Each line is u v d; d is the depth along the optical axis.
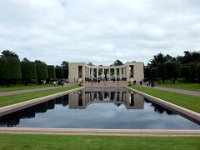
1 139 10.41
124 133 12.18
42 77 77.94
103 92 52.53
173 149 8.85
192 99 27.20
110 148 8.98
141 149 8.85
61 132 12.34
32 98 29.67
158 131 12.33
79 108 26.34
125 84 80.44
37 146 9.20
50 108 26.05
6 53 122.69
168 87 58.12
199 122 17.06
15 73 60.34
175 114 21.59
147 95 36.66
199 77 66.19
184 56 148.50
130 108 26.20
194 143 9.77
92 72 116.81
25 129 12.70
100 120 18.52
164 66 84.69
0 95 32.81
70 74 103.19
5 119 18.97
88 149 8.85
